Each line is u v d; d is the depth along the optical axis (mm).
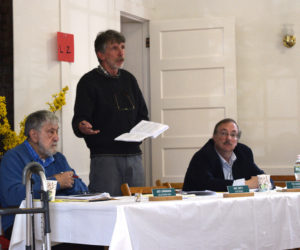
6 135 3732
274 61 6078
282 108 6055
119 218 2055
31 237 2252
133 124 4004
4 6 4352
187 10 6250
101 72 3924
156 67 6109
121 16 5938
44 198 2033
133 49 6277
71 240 2260
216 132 3617
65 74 4914
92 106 3846
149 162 6188
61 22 4902
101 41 3939
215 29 6012
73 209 2256
